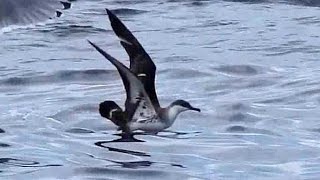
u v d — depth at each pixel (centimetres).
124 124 1381
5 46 2266
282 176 1150
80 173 1152
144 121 1376
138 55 1370
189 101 1630
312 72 1922
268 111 1552
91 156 1244
